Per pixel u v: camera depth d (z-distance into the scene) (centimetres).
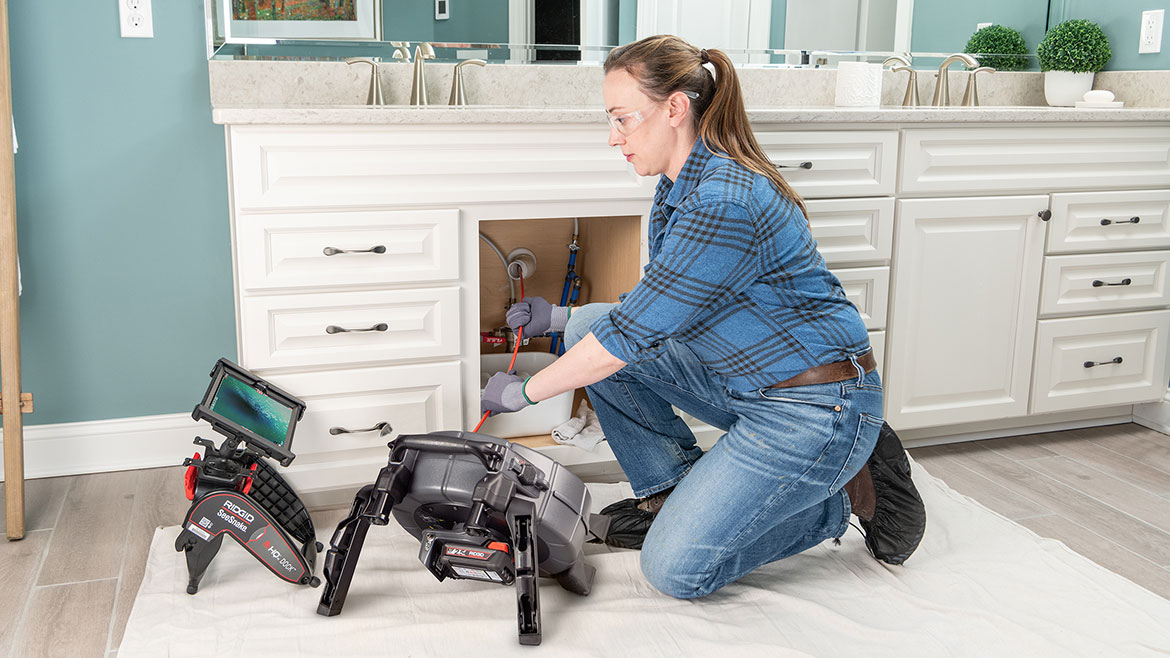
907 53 264
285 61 213
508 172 183
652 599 159
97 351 214
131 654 140
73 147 204
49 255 207
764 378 143
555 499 150
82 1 198
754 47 250
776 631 149
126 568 171
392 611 154
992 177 220
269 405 171
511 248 232
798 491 146
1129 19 258
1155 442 243
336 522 190
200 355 221
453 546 143
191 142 211
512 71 229
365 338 183
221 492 152
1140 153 231
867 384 145
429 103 226
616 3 235
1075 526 193
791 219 136
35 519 192
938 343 225
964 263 222
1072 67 260
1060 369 238
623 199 192
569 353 141
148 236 212
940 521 191
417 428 189
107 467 218
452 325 187
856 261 213
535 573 143
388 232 180
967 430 243
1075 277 233
